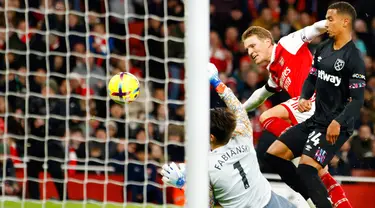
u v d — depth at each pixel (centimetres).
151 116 2380
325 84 1407
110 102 2372
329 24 1391
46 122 2138
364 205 2056
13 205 2078
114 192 2216
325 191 1383
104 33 2558
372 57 2633
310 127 1438
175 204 2134
